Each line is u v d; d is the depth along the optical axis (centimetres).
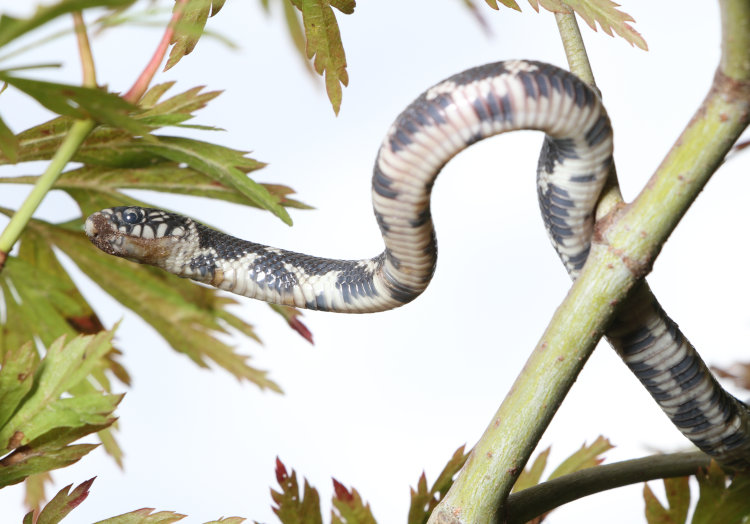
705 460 41
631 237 38
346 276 43
